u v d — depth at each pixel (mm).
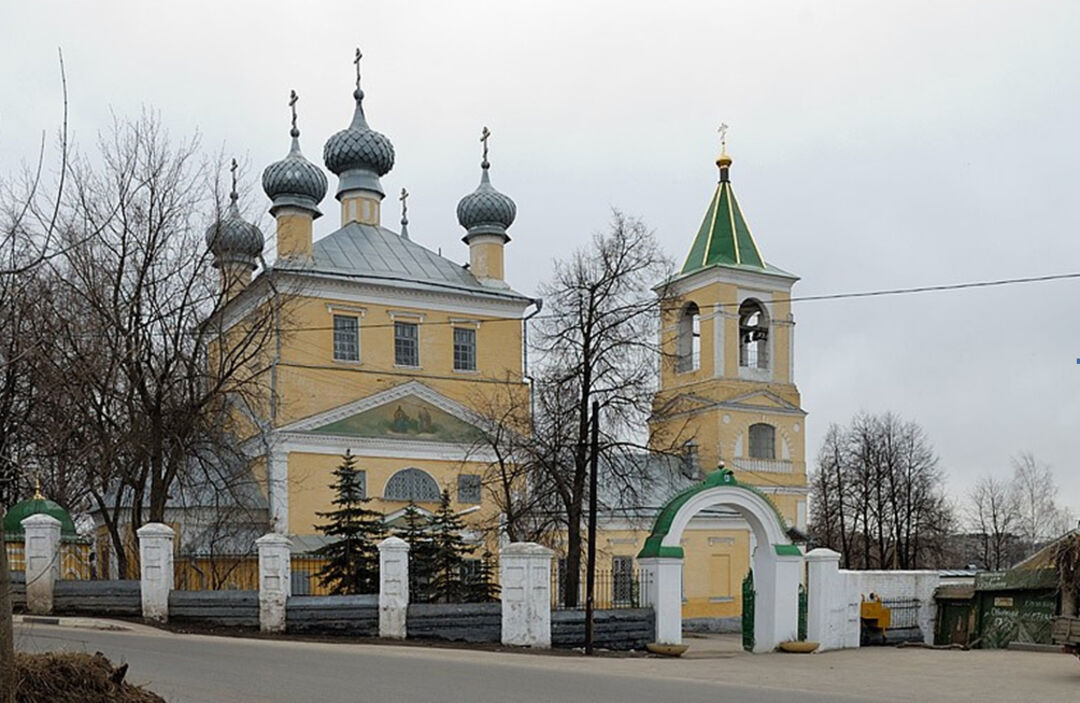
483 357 43281
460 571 31109
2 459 22438
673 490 47062
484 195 45062
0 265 14617
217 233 31625
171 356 30422
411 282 42156
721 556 47062
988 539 74688
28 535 25266
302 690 13656
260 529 35219
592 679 16844
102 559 37875
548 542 32938
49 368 28547
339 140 46656
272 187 41656
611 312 31453
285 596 23688
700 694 15391
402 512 38188
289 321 36844
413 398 40500
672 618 26250
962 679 19562
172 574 24656
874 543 65062
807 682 18578
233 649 18766
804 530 51031
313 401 39406
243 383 32906
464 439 40625
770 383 51688
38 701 9570
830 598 28609
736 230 52656
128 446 29438
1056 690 17766
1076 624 19688
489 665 18422
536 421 32031
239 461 36781
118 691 10398
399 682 14914
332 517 32344
